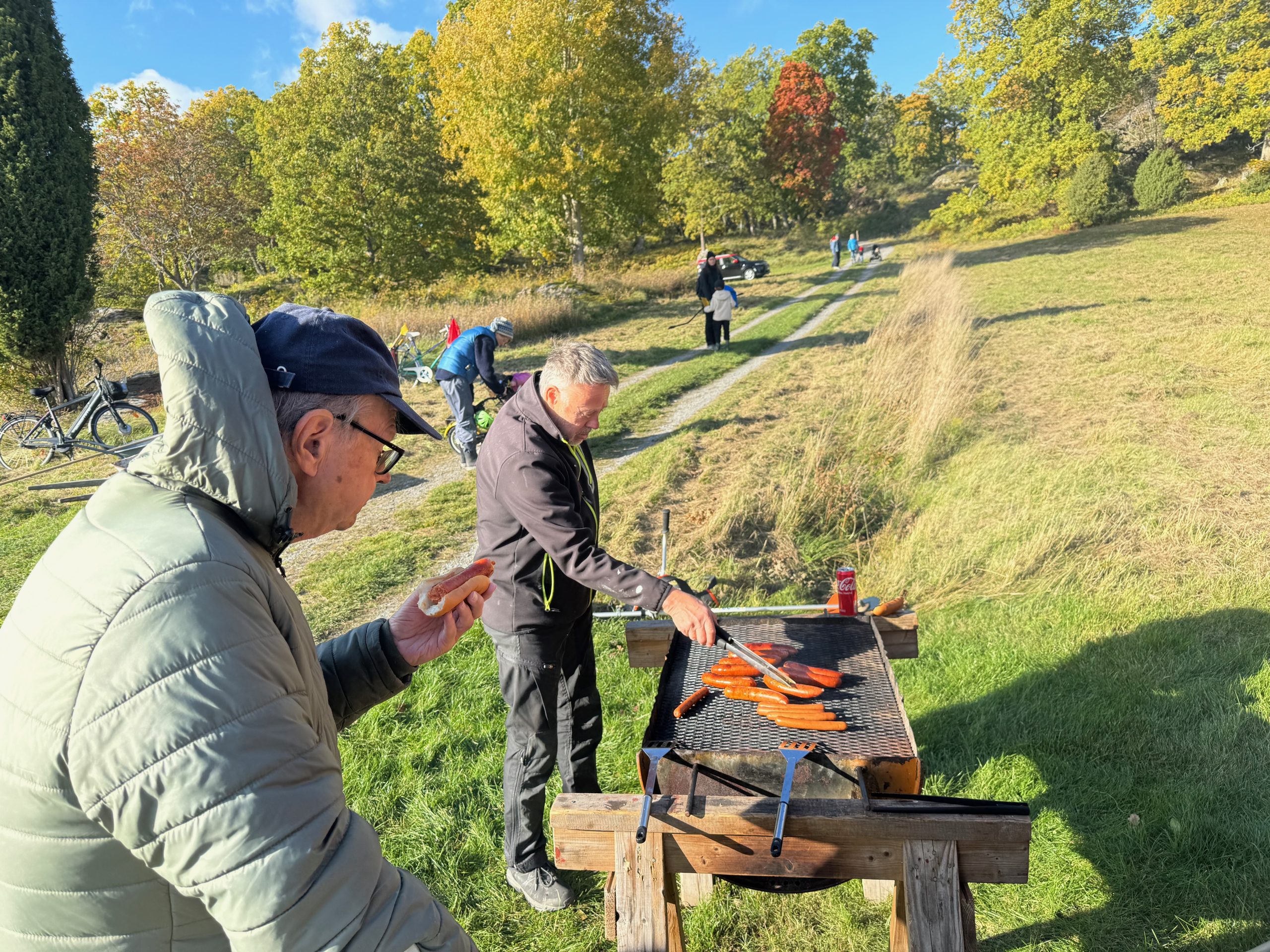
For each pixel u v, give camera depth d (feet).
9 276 46.83
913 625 9.23
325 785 2.88
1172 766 11.32
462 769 12.51
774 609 13.15
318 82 122.01
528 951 9.34
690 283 94.68
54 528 28.04
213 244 135.13
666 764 7.30
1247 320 41.96
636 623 10.00
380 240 120.57
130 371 60.95
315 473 3.53
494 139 95.86
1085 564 17.81
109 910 2.85
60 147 47.73
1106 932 9.00
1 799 2.74
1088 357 37.52
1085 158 128.88
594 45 93.71
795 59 235.81
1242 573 16.67
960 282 64.18
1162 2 128.98
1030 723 12.53
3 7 45.21
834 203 231.30
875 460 26.03
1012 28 142.92
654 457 29.48
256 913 2.57
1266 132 137.80
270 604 3.20
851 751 7.06
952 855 6.07
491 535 8.89
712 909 9.67
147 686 2.59
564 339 64.18
